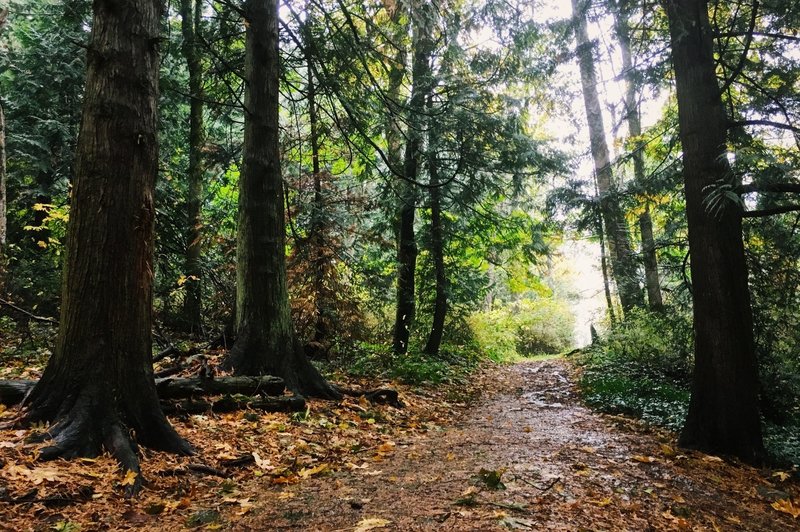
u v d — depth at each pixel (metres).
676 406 9.18
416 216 17.47
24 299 9.64
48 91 12.91
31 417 4.20
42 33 13.25
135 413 4.50
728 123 7.13
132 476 3.78
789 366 8.98
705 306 6.89
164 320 12.02
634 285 15.46
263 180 7.79
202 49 10.50
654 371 12.07
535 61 12.36
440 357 15.09
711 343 6.80
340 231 12.30
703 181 7.02
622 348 14.29
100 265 4.46
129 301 4.58
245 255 7.66
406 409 8.38
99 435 4.18
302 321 11.68
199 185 12.84
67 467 3.75
